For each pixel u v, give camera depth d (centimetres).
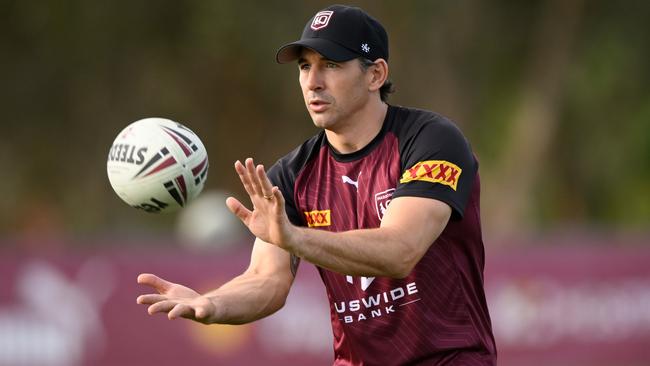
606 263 4909
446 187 1795
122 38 8762
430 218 1769
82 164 8794
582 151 10250
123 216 8712
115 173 1889
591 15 10050
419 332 1911
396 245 1706
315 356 4378
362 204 1903
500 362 4709
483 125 9788
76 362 4131
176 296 1811
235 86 9019
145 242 4462
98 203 8731
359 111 1892
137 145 1877
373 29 1892
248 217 1634
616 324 4891
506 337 4722
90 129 8806
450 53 9431
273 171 2002
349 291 1939
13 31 8619
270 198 1608
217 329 4303
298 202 1967
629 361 4891
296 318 4372
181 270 4306
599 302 4875
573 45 9956
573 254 4866
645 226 9975
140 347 4212
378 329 1938
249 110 9100
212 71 8969
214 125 9094
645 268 4959
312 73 1877
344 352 2012
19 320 4069
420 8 9206
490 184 9688
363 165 1905
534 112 9750
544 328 4775
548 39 9831
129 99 8844
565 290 4828
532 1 9931
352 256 1672
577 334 4819
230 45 8825
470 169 1850
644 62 10119
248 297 1922
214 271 4347
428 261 1889
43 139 8781
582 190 10319
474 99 9712
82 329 4150
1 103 8688
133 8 8719
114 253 4219
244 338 4325
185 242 5144
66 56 8706
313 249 1647
